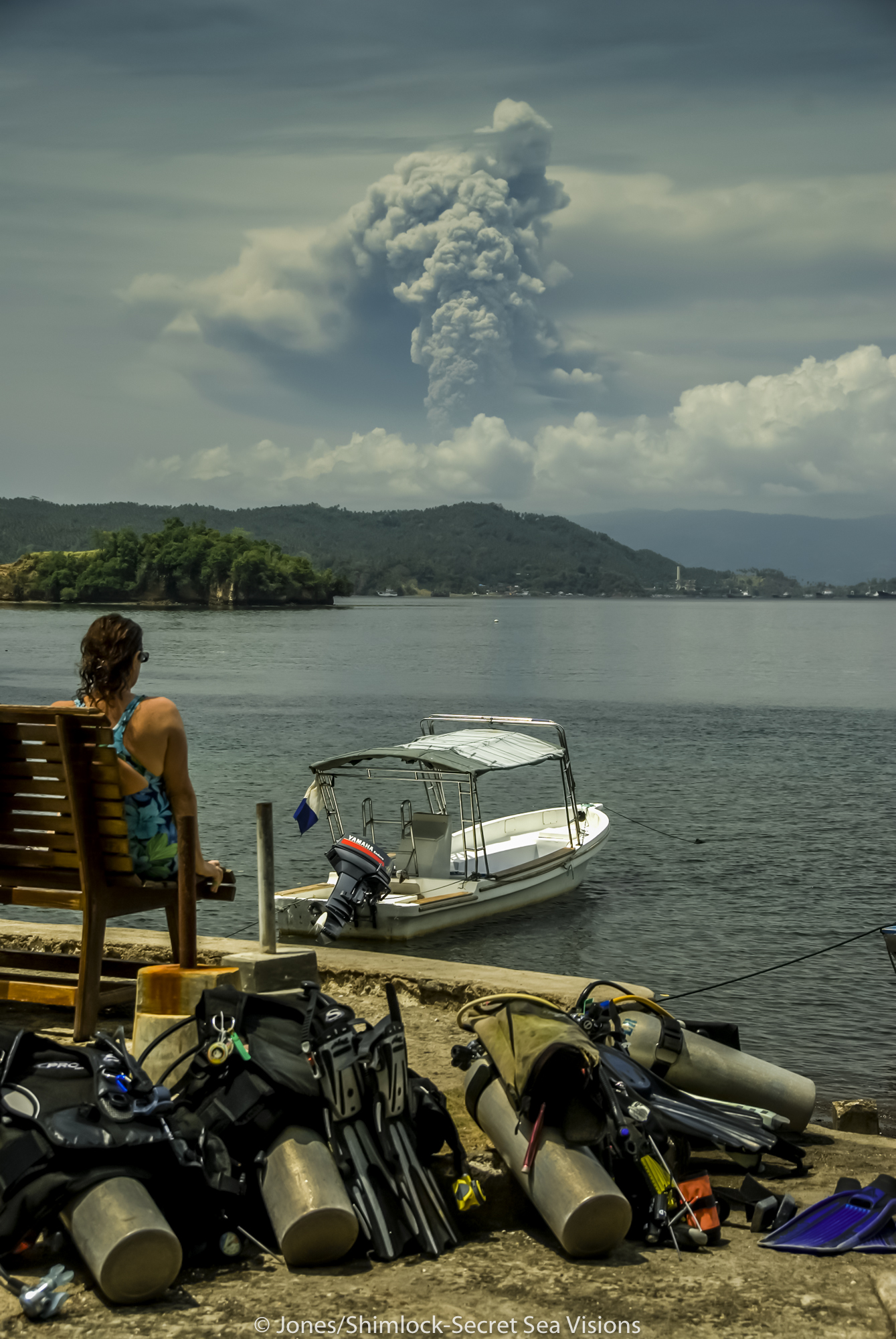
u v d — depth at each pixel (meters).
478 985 6.25
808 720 49.94
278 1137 3.52
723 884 19.91
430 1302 3.18
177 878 4.75
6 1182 3.19
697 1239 3.70
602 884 19.94
